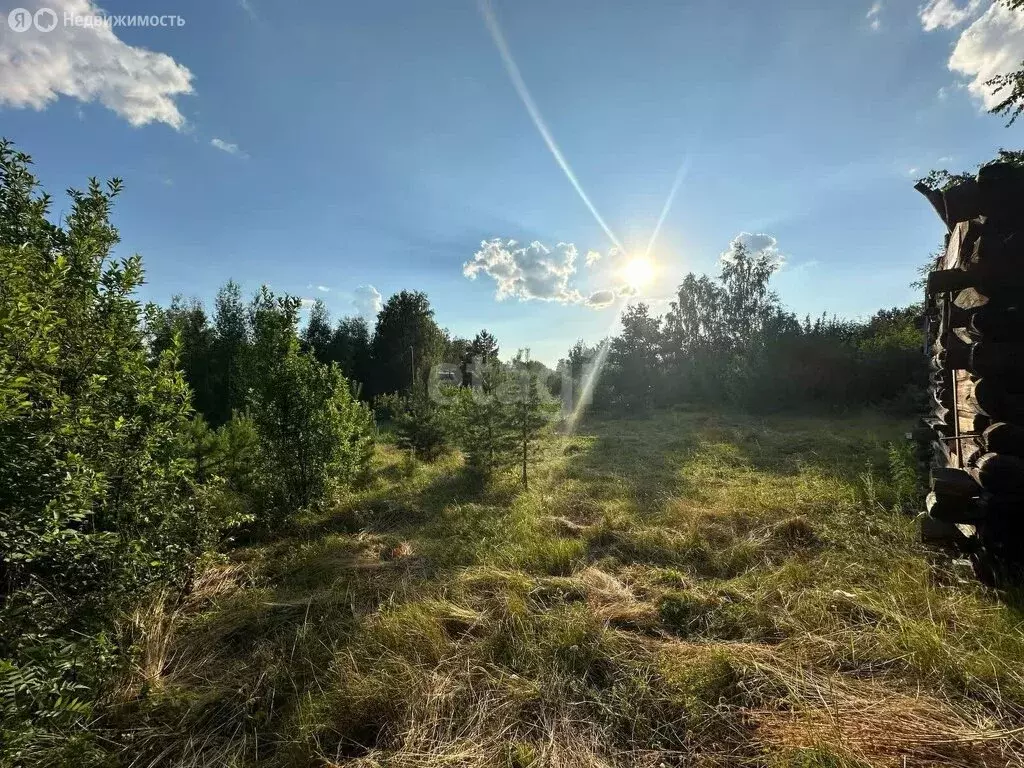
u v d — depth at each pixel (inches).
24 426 82.6
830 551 156.6
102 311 112.7
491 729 86.8
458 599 136.6
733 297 989.2
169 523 126.3
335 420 255.0
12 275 87.6
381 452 442.9
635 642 111.2
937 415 200.5
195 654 116.0
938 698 87.3
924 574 132.3
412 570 161.6
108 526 111.7
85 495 89.0
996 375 115.6
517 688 95.4
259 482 227.3
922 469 233.0
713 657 100.0
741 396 642.8
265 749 87.4
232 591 150.9
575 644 107.7
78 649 87.2
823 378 604.4
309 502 237.5
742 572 150.8
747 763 76.2
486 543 181.2
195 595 145.0
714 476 279.3
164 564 122.6
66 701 77.7
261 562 177.5
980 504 120.8
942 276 120.3
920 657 96.0
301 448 237.5
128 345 118.1
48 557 89.7
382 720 90.7
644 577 150.3
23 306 80.7
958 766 72.7
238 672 107.5
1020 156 213.8
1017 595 112.3
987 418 125.7
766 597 127.4
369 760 81.0
